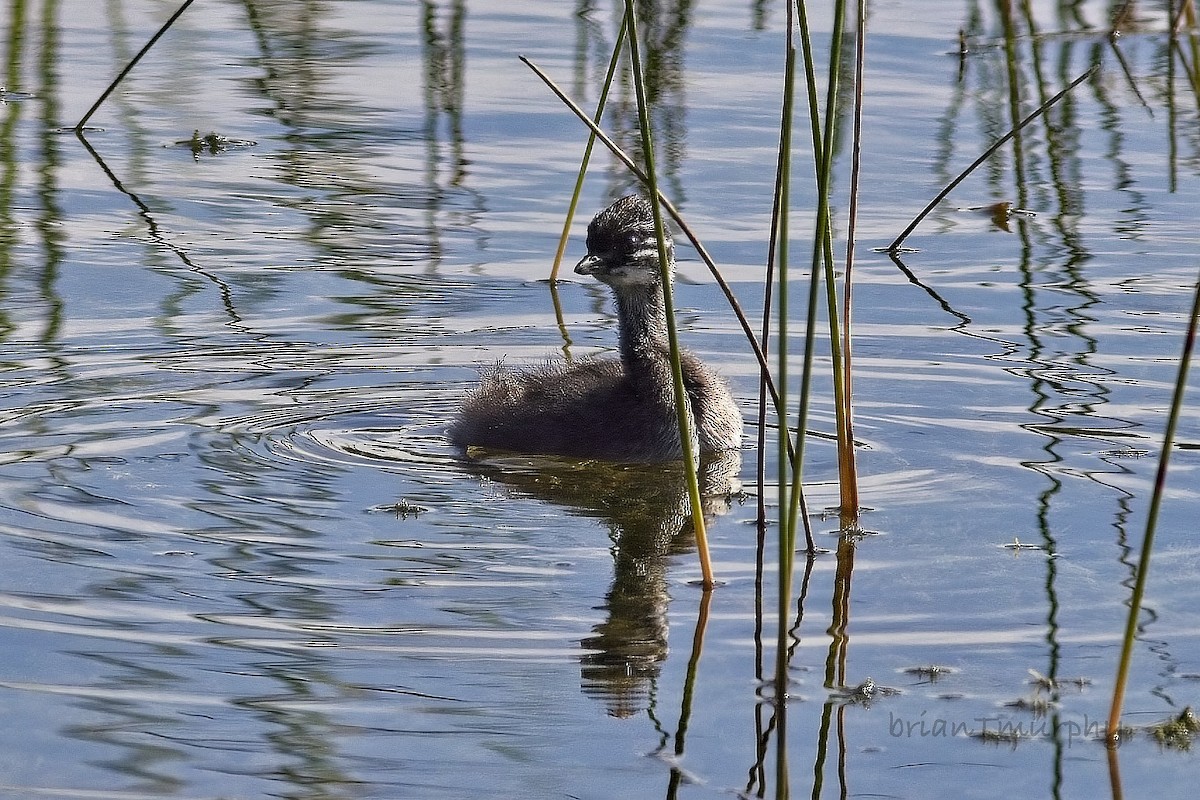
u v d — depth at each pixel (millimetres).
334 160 20906
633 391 13578
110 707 8367
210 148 21281
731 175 20281
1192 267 17422
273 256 17578
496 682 8773
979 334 15594
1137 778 8000
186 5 21094
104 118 22375
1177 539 10930
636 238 14086
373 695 8586
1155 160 21156
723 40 26234
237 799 7523
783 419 8336
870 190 19953
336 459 12688
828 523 11398
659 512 11742
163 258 17359
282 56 25516
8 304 15812
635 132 21922
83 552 10406
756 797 7691
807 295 16750
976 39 26438
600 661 9055
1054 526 11234
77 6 28078
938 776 7988
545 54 25391
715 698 8680
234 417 13461
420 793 7656
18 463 12109
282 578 10125
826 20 27141
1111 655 9258
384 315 16078
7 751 7910
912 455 12875
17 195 19203
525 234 18453
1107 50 25797
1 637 9109
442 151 21297
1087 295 16594
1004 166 20844
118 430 12977
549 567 10500
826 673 8984
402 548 10750
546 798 7633
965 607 9875
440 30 26875
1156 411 13578
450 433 13547
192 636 9211
